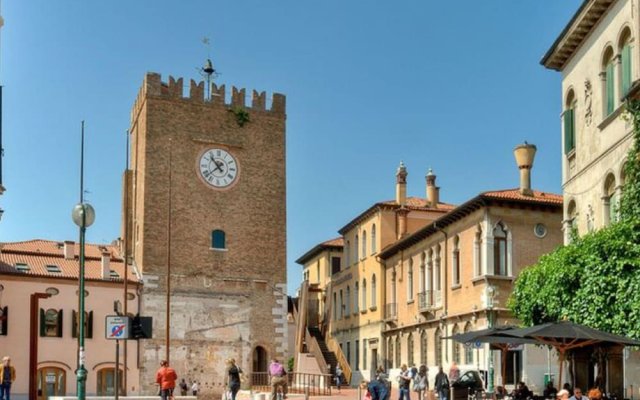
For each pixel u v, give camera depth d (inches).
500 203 1879.9
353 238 2972.4
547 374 1739.7
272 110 2625.5
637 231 959.6
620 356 1117.1
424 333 2249.0
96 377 2196.1
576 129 1266.0
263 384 2428.6
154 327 2341.3
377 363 2637.8
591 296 1011.9
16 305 2113.7
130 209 2529.5
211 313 2436.0
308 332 2945.4
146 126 2449.6
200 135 2516.0
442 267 2132.1
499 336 1117.1
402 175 2704.2
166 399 1374.3
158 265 2386.8
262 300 2509.8
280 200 2591.0
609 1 1119.6
